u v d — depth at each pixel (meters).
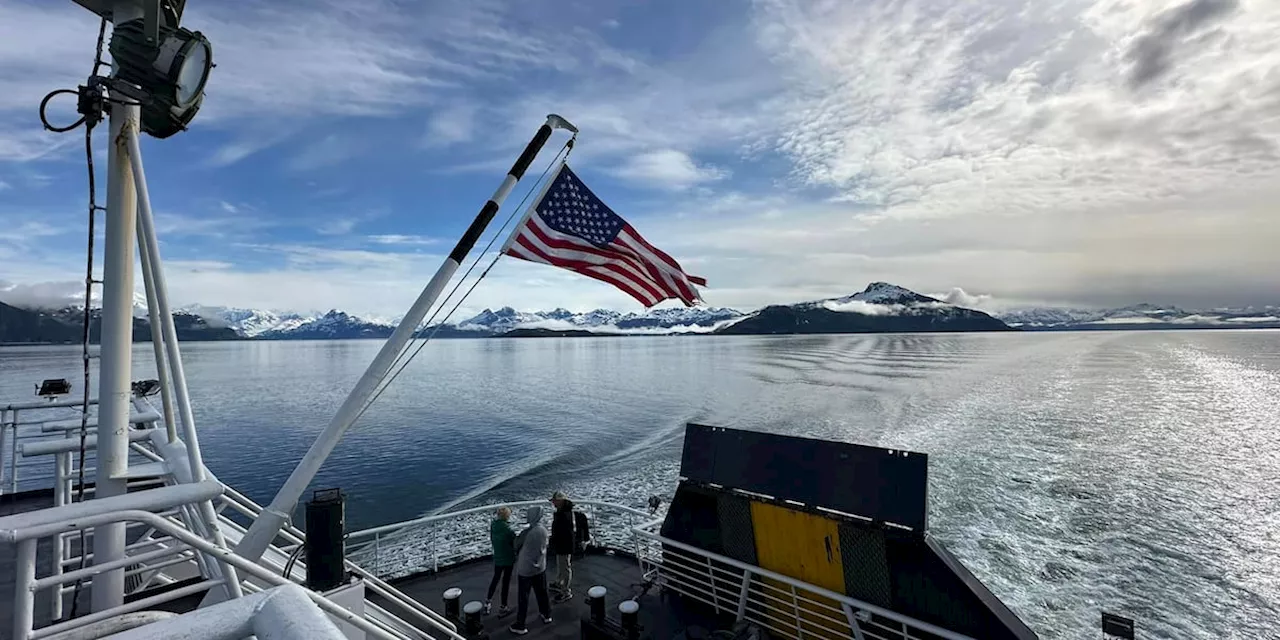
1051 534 22.80
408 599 5.90
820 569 6.39
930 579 5.63
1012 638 5.16
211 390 79.44
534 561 7.23
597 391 75.62
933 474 31.41
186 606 4.77
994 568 19.88
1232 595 17.77
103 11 3.90
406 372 114.94
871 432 42.75
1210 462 33.84
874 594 5.96
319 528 4.60
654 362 138.38
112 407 3.90
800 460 6.73
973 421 46.91
